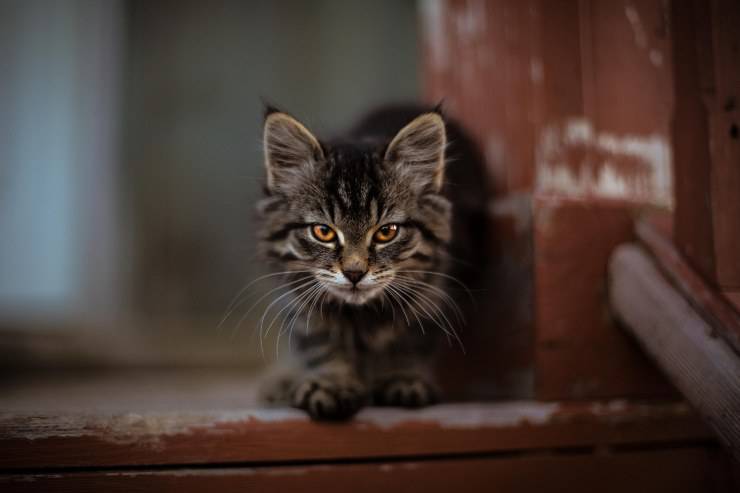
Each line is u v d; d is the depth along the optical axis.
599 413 0.54
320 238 0.57
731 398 0.49
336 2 1.15
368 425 0.52
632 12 0.60
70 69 1.01
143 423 0.50
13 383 0.80
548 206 0.56
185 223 1.10
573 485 0.54
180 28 1.10
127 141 1.07
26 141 1.00
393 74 1.17
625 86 0.60
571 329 0.56
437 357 0.63
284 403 0.58
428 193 0.58
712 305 0.51
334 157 0.57
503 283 0.59
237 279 1.11
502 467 0.53
